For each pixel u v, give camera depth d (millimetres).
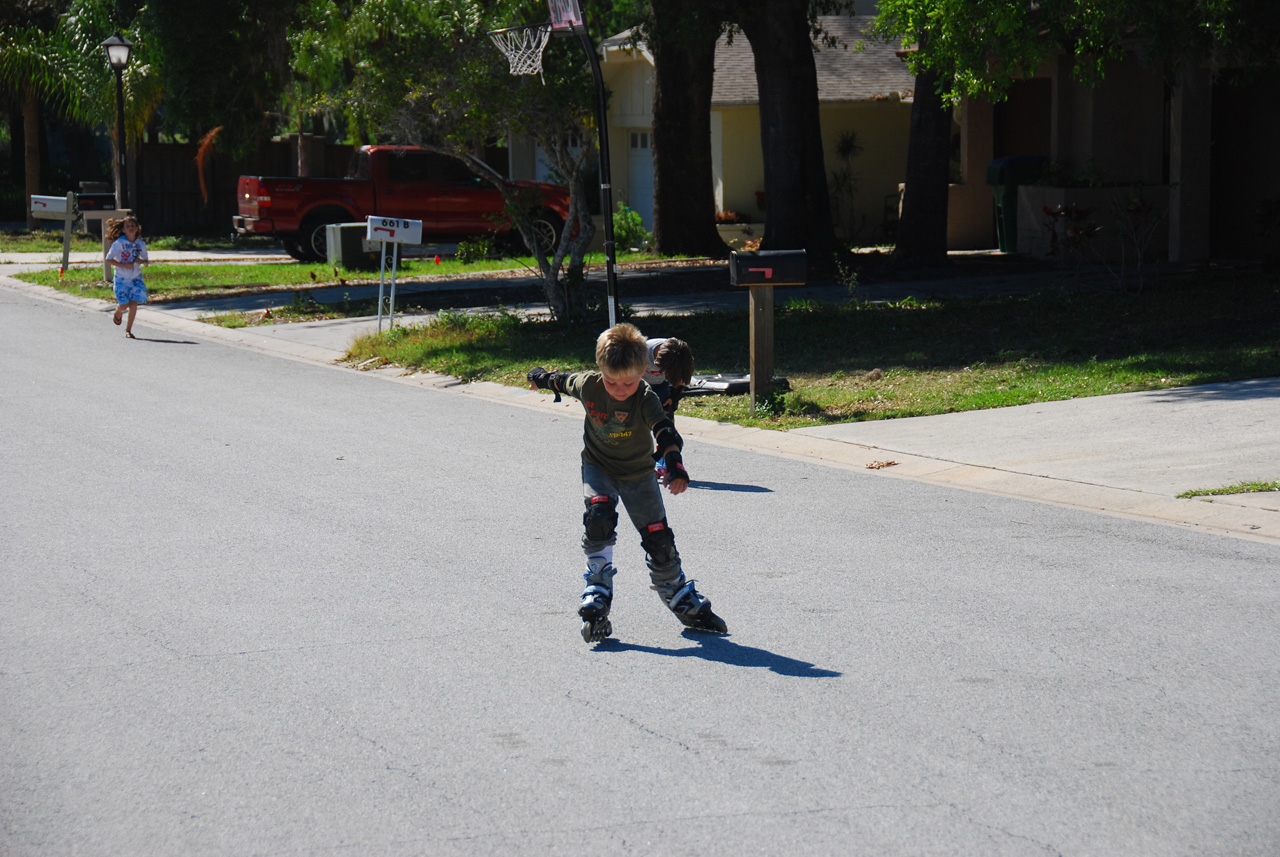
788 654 6562
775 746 5426
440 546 8750
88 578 8008
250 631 6992
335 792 5031
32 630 7020
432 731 5617
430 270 29953
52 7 45594
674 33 26500
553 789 5043
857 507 9656
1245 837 4602
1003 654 6492
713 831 4684
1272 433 11039
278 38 38688
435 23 18797
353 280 28188
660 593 6945
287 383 16562
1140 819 4738
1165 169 28406
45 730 5656
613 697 6004
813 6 29375
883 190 40219
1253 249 26531
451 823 4766
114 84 38500
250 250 37750
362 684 6195
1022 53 16984
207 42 36906
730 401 14180
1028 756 5289
